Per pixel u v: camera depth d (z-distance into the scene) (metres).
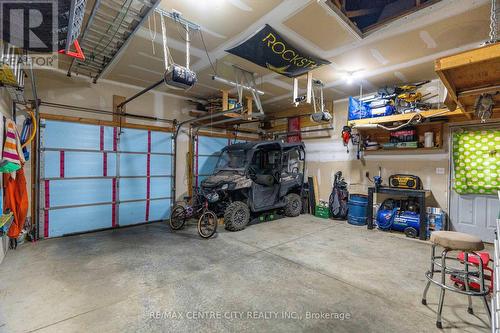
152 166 5.52
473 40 3.06
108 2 2.19
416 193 4.36
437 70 1.80
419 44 3.18
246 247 3.80
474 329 1.92
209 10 2.54
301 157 6.84
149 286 2.56
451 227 4.50
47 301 2.26
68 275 2.80
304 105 6.60
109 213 4.92
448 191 4.53
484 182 4.12
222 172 5.60
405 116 4.30
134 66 4.11
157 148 5.59
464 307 2.22
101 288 2.51
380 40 3.09
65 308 2.15
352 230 4.84
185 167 6.11
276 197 5.69
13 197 3.18
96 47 3.15
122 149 5.08
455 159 4.39
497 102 2.67
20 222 3.30
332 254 3.53
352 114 5.02
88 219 4.66
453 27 2.77
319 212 6.05
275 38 3.07
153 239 4.21
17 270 2.92
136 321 1.98
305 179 6.83
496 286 1.54
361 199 5.25
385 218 4.72
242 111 5.05
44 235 4.21
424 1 2.49
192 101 6.14
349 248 3.80
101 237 4.33
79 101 4.55
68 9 1.56
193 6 2.48
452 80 2.06
